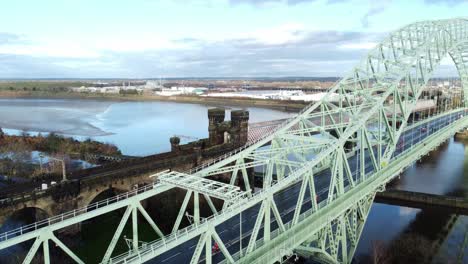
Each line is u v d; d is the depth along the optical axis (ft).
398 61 275.80
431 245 246.68
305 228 163.12
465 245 247.09
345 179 256.52
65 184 223.71
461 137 577.43
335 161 187.52
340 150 190.39
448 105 615.98
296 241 157.07
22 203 206.18
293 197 226.99
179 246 179.93
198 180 161.07
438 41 291.79
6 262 206.08
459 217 291.38
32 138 460.55
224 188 150.92
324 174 270.26
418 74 269.64
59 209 222.69
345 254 197.67
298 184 253.85
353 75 290.76
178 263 161.89
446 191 339.98
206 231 132.36
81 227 252.01
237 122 342.85
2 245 110.93
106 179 244.22
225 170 189.78
